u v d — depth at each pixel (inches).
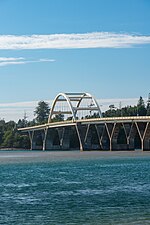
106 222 2090.3
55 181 3811.5
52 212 2353.6
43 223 2106.3
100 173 4517.7
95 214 2273.6
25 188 3348.9
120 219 2144.4
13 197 2883.9
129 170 4845.0
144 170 4825.3
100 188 3260.3
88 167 5374.0
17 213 2342.5
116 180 3801.7
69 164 5989.2
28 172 4788.4
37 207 2504.9
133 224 2038.6
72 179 3956.7
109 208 2423.7
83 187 3341.5
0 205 2581.2
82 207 2472.9
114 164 5836.6
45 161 6752.0
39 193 3053.6
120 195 2866.6
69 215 2266.2
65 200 2721.5
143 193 2938.0
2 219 2202.3
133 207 2437.3
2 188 3361.2
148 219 2133.4
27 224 2096.5
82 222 2105.1
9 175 4443.9
